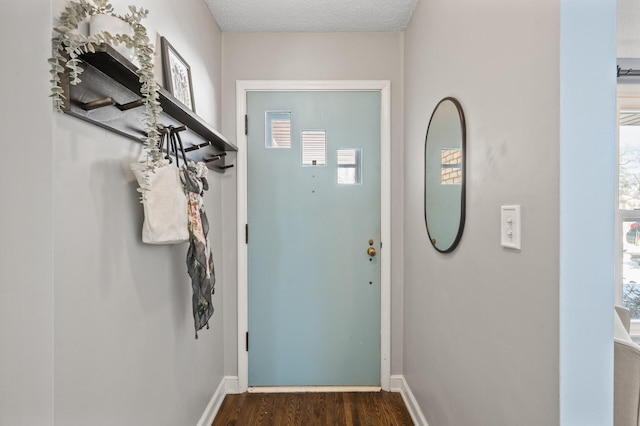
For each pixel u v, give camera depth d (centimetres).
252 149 205
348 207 205
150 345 113
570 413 71
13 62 70
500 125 93
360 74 203
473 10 109
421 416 165
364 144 205
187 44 148
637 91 194
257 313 206
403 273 202
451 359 129
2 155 70
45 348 70
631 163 197
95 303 84
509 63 88
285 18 187
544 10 74
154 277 116
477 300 107
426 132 158
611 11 70
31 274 70
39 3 69
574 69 70
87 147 80
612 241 71
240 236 203
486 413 102
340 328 206
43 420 70
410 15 185
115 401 93
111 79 87
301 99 204
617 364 92
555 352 71
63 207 73
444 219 133
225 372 204
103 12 82
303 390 205
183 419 142
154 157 92
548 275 73
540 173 76
